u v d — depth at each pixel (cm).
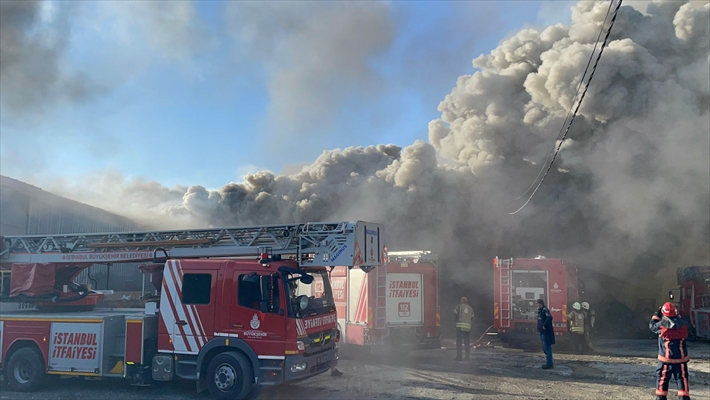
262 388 817
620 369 1017
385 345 1133
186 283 774
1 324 839
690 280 1628
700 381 906
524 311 1361
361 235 788
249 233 839
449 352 1304
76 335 802
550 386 847
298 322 733
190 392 814
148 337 787
